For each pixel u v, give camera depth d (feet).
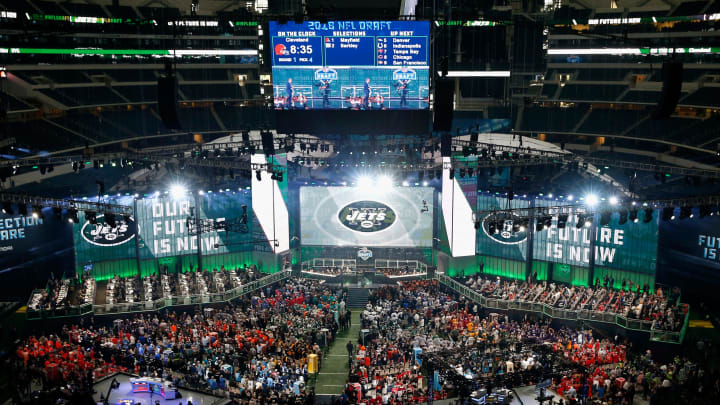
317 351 124.36
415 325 139.85
